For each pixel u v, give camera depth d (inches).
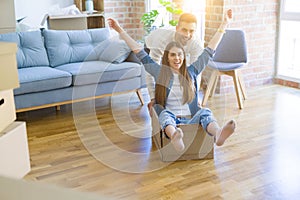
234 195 94.3
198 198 93.2
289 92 185.3
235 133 134.4
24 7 197.8
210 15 183.9
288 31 196.9
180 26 106.9
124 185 99.9
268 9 191.3
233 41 168.2
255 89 191.2
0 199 21.3
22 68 155.5
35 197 21.0
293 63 197.6
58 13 191.6
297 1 186.4
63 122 147.6
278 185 98.9
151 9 212.4
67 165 111.6
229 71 160.9
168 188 98.2
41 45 163.0
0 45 33.9
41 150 122.0
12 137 37.0
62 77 147.3
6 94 37.3
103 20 211.0
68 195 21.0
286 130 136.9
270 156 116.1
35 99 143.9
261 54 195.0
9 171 36.5
